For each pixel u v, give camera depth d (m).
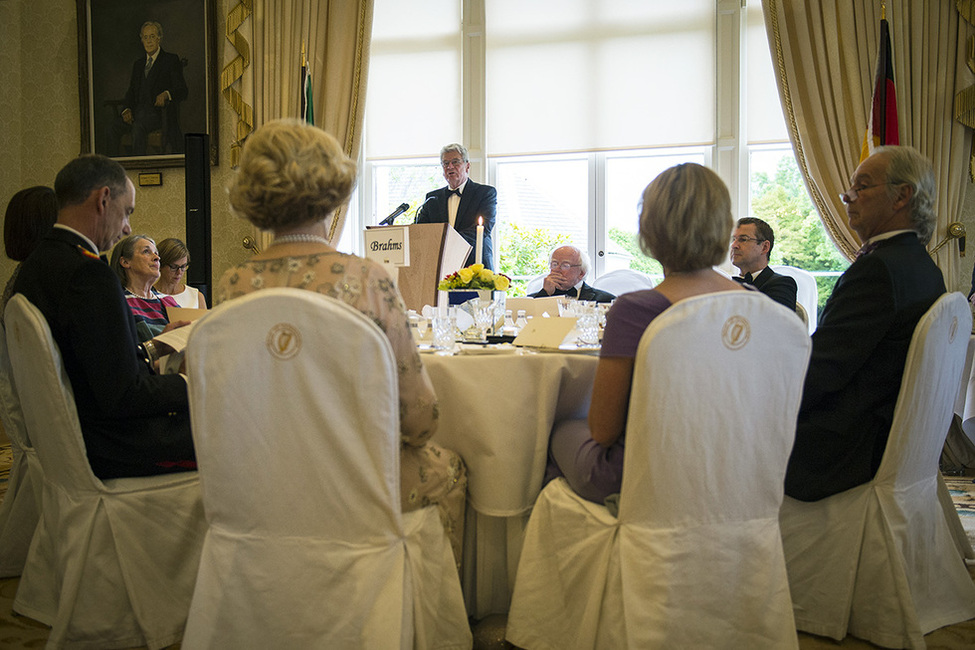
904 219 1.96
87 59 6.19
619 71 5.48
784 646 1.48
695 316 1.37
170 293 3.61
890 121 4.54
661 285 1.57
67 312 1.75
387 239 3.05
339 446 1.31
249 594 1.36
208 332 1.30
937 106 4.82
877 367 1.84
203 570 1.38
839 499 1.87
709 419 1.41
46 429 1.81
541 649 1.68
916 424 1.79
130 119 6.12
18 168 6.35
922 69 4.84
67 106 6.29
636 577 1.43
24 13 6.33
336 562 1.34
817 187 5.05
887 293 1.80
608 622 1.50
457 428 1.77
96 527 1.82
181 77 6.04
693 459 1.42
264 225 1.45
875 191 1.96
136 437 1.86
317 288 1.37
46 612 2.01
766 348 1.43
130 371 1.79
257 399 1.31
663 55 5.42
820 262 5.41
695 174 1.53
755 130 5.36
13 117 6.31
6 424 2.32
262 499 1.34
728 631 1.46
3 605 2.11
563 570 1.62
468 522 1.85
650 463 1.40
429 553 1.49
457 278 2.78
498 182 5.84
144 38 6.09
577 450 1.67
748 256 3.46
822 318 1.96
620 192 5.68
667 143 5.43
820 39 5.01
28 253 2.23
